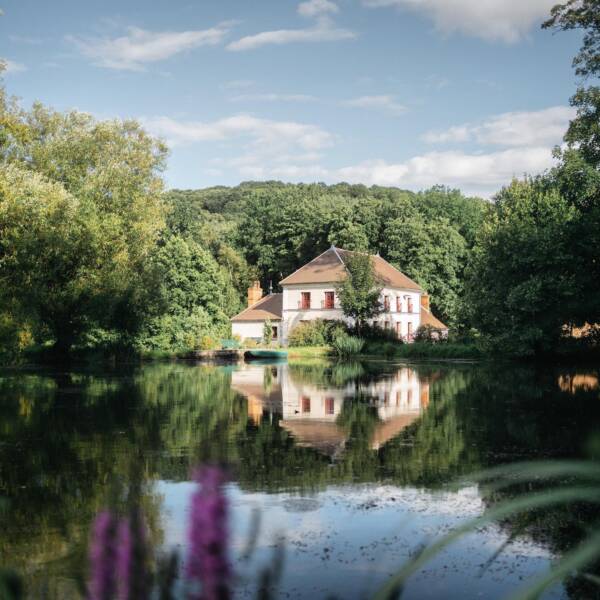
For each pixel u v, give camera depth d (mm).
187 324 49062
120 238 38062
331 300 60562
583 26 28547
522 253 34438
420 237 70438
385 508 7820
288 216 82062
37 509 7727
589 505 7898
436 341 53312
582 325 36250
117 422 14758
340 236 74375
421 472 9656
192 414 16156
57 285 33719
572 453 10789
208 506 1809
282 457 10781
